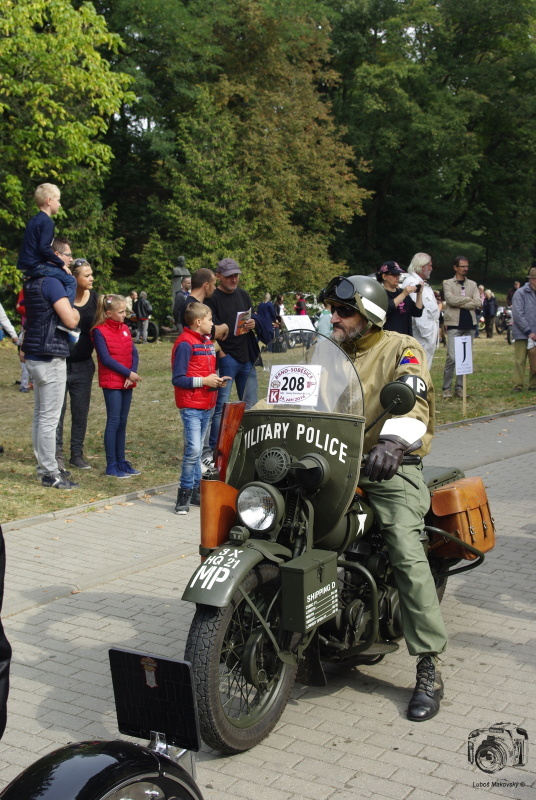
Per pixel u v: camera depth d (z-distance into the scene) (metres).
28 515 7.26
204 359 7.35
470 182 52.53
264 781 3.35
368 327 4.12
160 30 34.41
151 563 6.10
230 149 33.88
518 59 48.53
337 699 4.08
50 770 2.20
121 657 2.74
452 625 4.95
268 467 3.69
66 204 31.94
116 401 8.62
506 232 55.03
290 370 4.02
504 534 6.79
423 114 45.28
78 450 9.07
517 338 14.92
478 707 3.96
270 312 9.30
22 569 5.95
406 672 4.39
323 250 37.62
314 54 40.12
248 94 36.19
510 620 5.03
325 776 3.38
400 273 9.38
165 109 36.91
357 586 4.02
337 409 3.87
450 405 13.62
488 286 56.19
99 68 22.23
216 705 3.33
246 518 3.55
